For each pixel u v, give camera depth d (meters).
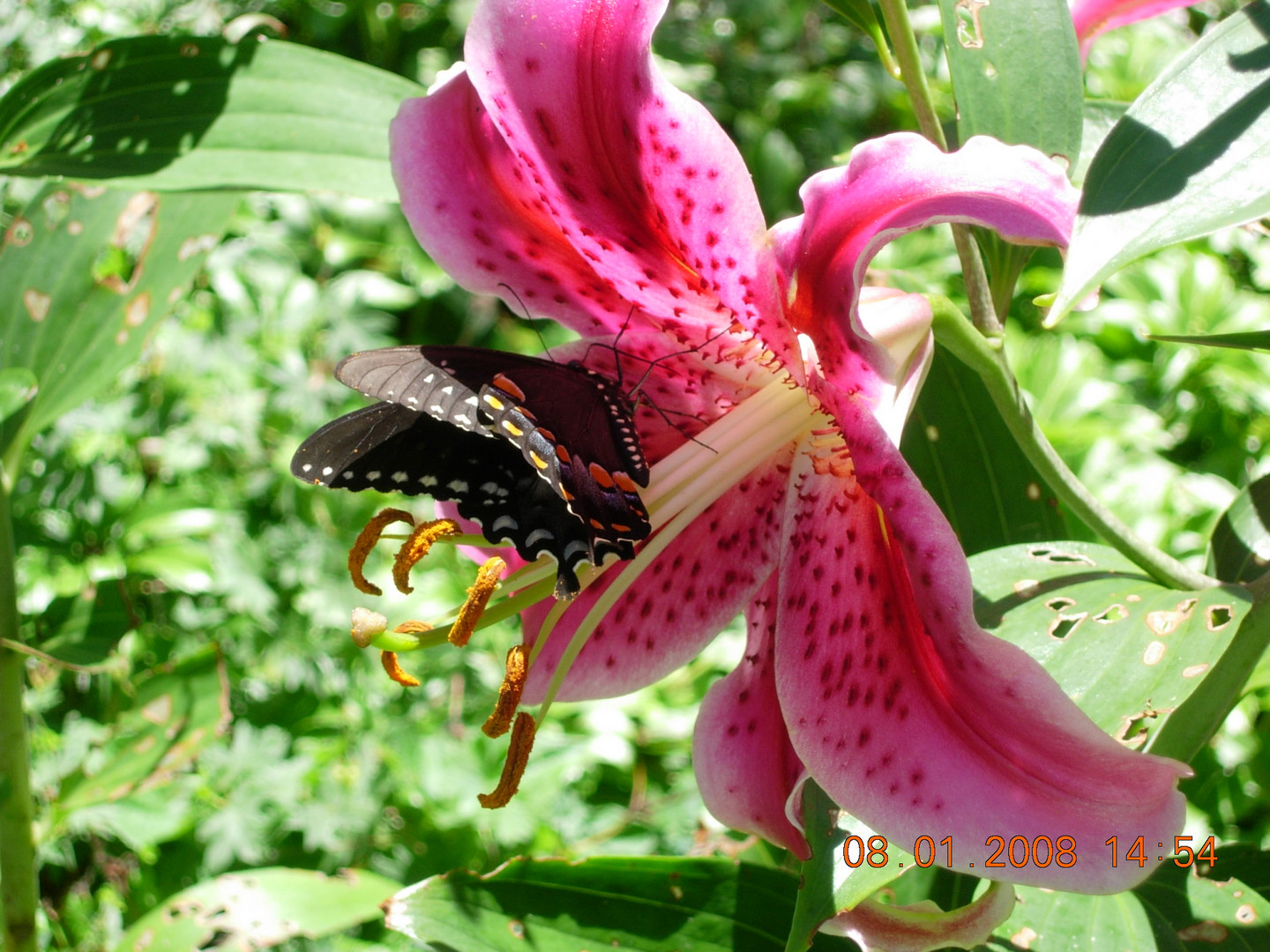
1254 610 0.25
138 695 0.37
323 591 0.67
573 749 0.62
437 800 0.60
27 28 0.78
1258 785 0.57
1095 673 0.23
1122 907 0.26
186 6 0.85
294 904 0.36
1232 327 0.81
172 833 0.56
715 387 0.26
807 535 0.23
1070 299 0.18
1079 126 0.24
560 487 0.21
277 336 0.75
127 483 0.68
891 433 0.21
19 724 0.33
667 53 1.07
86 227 0.34
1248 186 0.18
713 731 0.25
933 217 0.20
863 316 0.22
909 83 0.25
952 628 0.20
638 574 0.25
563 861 0.27
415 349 0.22
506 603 0.24
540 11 0.21
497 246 0.25
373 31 1.05
